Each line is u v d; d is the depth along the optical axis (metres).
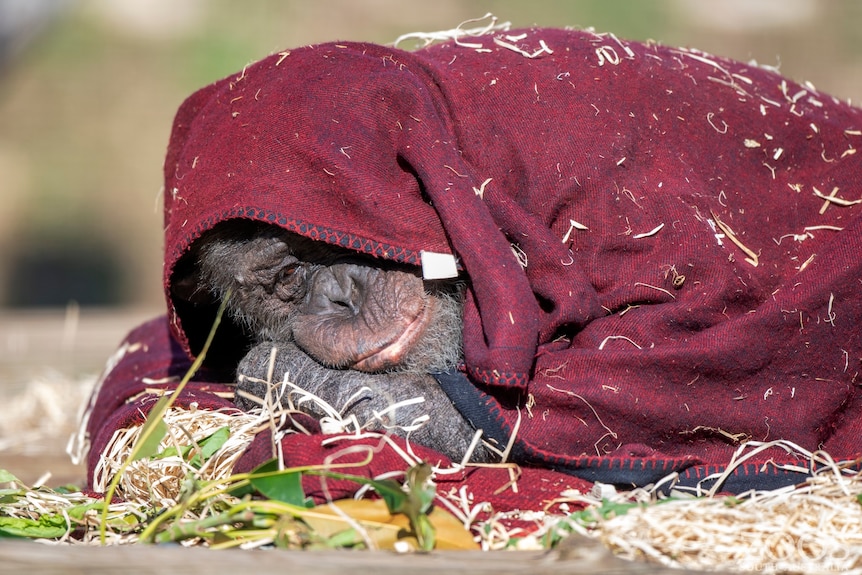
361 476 9.16
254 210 10.53
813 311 10.49
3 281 39.44
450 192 10.43
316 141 10.62
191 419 10.66
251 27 49.16
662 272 10.65
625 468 10.09
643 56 11.82
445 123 11.00
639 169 11.03
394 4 48.69
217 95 11.76
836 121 12.03
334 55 11.29
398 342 11.02
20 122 46.41
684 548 8.34
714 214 10.99
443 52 11.83
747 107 11.70
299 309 11.95
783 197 11.41
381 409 10.80
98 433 11.92
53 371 20.53
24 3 36.66
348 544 8.43
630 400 10.25
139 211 43.09
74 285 39.72
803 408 10.49
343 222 10.55
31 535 9.30
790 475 10.14
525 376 10.02
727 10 47.28
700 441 10.50
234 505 8.75
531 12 47.44
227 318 12.95
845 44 45.47
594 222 10.78
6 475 10.15
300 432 10.09
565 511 9.62
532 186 10.80
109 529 9.45
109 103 46.81
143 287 40.09
